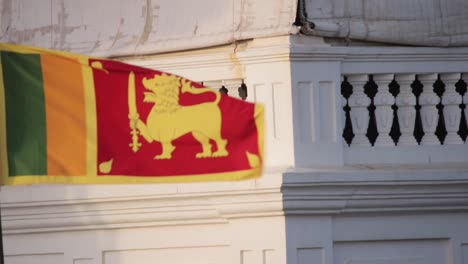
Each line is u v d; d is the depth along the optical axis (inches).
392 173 1596.9
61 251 1697.8
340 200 1596.9
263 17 1620.3
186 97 1198.9
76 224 1680.6
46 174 1213.1
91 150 1210.6
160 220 1654.8
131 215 1659.7
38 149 1213.1
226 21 1642.5
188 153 1198.9
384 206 1619.1
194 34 1658.5
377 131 1685.5
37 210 1683.1
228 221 1631.4
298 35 1611.7
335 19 1622.8
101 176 1210.0
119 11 1710.1
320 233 1611.7
